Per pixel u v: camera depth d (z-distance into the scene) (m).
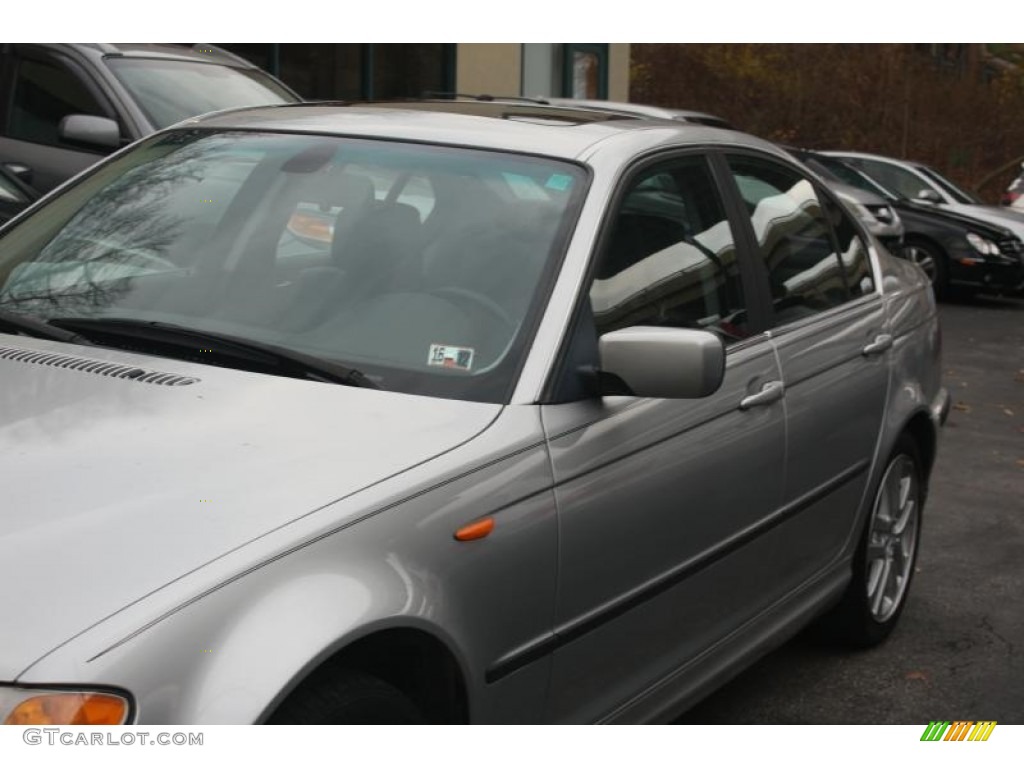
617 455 3.13
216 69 9.12
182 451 2.64
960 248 15.48
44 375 3.02
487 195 3.43
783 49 29.16
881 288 4.87
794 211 4.42
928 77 28.95
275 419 2.81
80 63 8.48
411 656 2.67
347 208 3.48
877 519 4.80
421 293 3.24
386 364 3.07
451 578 2.65
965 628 5.16
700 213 3.84
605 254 3.34
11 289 3.56
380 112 3.91
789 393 3.94
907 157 28.59
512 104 4.17
